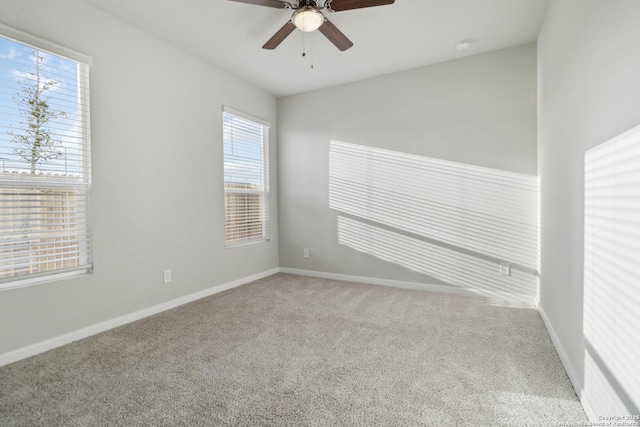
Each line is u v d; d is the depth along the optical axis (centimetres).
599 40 138
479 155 331
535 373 185
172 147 305
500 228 324
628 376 108
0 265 197
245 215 404
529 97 309
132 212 270
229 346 222
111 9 247
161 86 295
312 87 416
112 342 229
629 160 109
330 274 422
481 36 294
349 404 157
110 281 254
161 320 272
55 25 219
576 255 170
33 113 211
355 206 401
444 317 276
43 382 177
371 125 388
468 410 152
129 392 168
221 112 361
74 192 233
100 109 246
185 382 177
